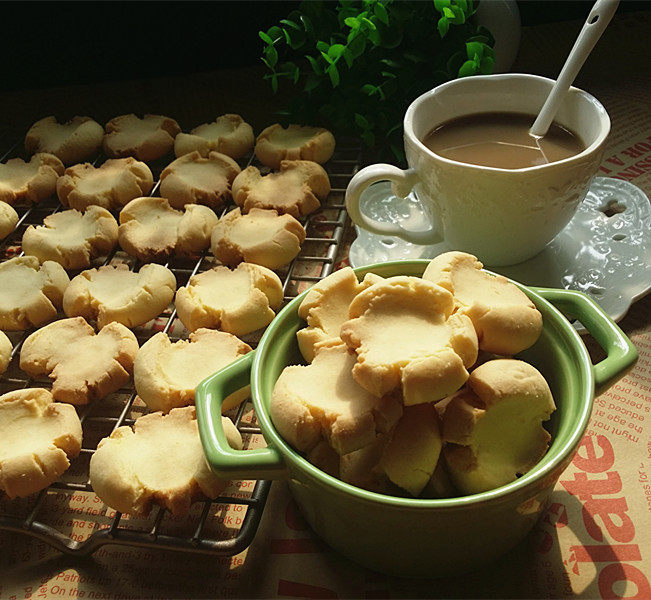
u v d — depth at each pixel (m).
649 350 0.69
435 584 0.55
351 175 0.90
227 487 0.60
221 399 0.54
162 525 0.59
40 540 0.59
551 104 0.71
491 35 0.92
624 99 0.98
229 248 0.77
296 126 0.94
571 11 1.15
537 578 0.54
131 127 0.95
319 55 0.96
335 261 0.80
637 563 0.55
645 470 0.60
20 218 0.89
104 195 0.85
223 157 0.88
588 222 0.78
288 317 0.58
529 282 0.72
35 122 1.04
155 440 0.61
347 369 0.52
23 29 1.10
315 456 0.52
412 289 0.52
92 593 0.55
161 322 0.76
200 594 0.55
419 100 0.73
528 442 0.52
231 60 1.16
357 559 0.55
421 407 0.51
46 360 0.69
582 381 0.51
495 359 0.55
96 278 0.77
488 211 0.67
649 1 1.14
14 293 0.75
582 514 0.58
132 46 1.14
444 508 0.45
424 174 0.69
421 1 0.88
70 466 0.64
